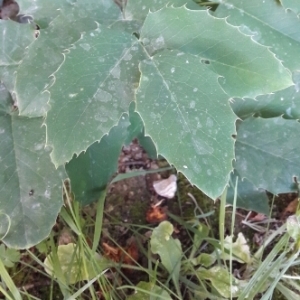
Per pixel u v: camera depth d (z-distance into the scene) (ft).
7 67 0.83
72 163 0.85
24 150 0.82
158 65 0.69
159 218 1.04
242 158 0.95
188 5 0.82
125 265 0.92
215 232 1.03
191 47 0.73
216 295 0.90
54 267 0.85
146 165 1.09
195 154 0.64
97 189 0.92
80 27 0.79
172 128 0.65
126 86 0.68
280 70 0.71
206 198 1.06
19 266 0.96
